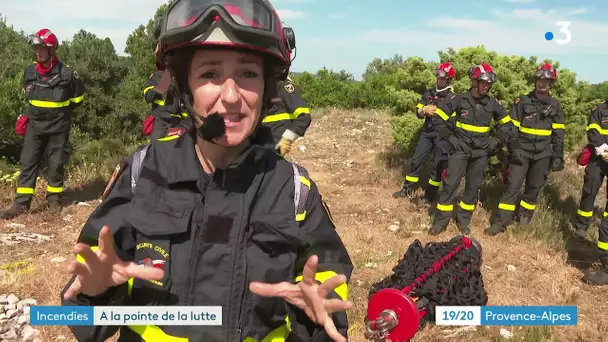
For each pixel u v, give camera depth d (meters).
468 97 6.59
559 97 8.87
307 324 1.39
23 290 4.59
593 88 13.45
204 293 1.31
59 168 7.07
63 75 6.85
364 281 5.07
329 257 1.48
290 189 1.43
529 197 7.13
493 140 6.71
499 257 6.05
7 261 5.35
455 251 3.28
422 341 4.06
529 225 6.94
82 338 1.34
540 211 7.59
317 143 12.80
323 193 8.64
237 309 1.31
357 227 6.89
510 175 6.84
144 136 11.98
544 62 8.87
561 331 4.33
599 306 4.97
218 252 1.32
